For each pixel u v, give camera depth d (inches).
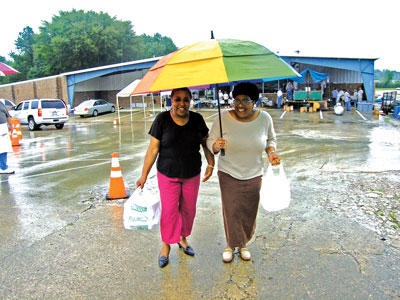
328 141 396.8
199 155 125.3
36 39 2279.8
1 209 189.8
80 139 496.4
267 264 123.9
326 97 983.6
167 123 117.8
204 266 124.0
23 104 660.1
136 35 2374.5
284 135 458.9
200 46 103.3
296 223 159.3
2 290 111.5
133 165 298.4
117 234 154.2
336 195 196.4
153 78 104.5
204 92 1051.3
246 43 104.9
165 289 110.5
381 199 186.4
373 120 625.0
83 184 239.5
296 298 103.7
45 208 190.4
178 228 125.0
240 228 122.8
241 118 115.3
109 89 1259.2
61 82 1095.0
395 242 137.3
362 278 113.2
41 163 317.7
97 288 112.0
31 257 133.7
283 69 98.6
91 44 1839.3
